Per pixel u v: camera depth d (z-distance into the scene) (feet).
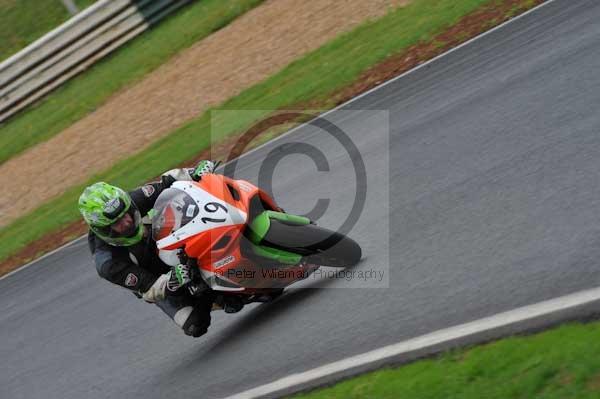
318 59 163.73
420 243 69.15
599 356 41.09
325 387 55.06
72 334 94.12
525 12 127.95
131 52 246.27
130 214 65.62
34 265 133.59
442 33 140.15
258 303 78.23
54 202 164.45
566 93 87.51
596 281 50.24
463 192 75.36
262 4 229.66
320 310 66.54
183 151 148.97
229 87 177.99
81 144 195.11
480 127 90.22
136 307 93.25
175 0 257.75
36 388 83.92
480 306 54.08
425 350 51.34
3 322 111.75
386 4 181.37
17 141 223.30
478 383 44.83
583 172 67.10
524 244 59.88
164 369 73.56
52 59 248.52
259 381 61.00
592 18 108.37
